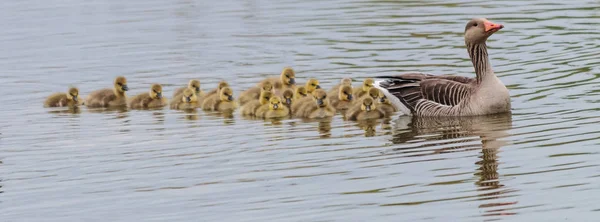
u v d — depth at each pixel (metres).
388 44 29.80
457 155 18.22
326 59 28.22
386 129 20.61
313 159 18.44
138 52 30.25
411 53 28.42
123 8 38.44
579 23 31.42
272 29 32.94
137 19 35.88
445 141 19.30
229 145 19.77
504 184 16.39
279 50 29.72
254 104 22.59
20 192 17.34
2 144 20.59
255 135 20.52
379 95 22.67
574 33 29.95
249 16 35.56
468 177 16.83
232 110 23.16
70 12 37.84
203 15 36.19
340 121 21.62
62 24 35.34
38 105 24.36
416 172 17.30
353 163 18.06
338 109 22.92
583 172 16.72
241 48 30.25
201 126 21.55
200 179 17.52
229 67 27.81
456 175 16.98
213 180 17.42
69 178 18.02
